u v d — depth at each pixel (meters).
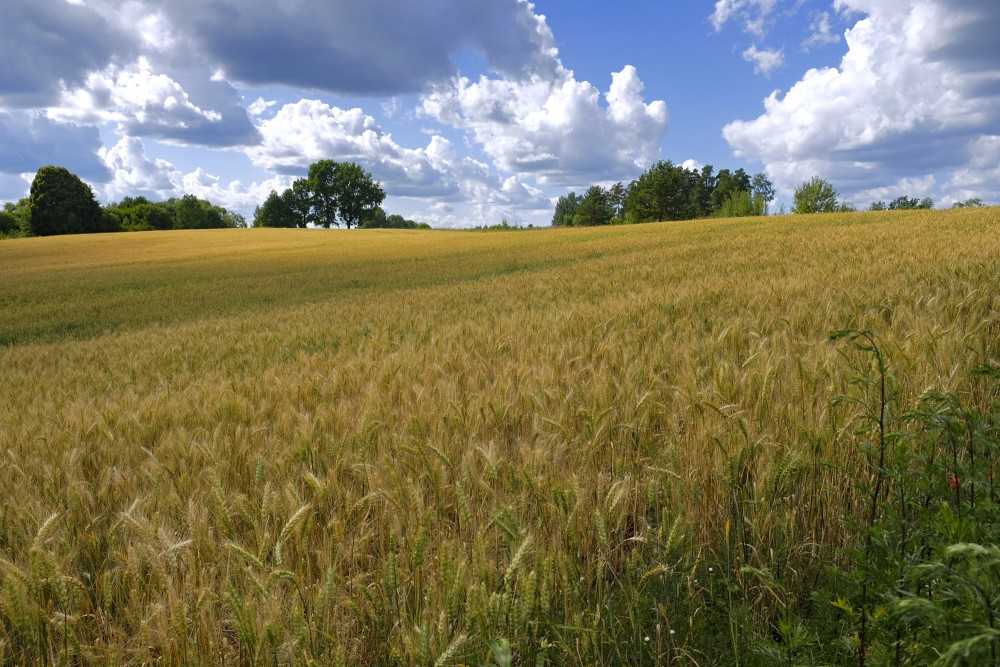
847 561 2.42
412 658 1.88
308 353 8.49
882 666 1.70
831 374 3.44
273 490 3.01
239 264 45.56
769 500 2.56
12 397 6.68
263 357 8.25
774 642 1.96
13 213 114.69
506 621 2.03
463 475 3.02
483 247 48.38
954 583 1.59
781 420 3.27
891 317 5.14
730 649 2.15
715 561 2.40
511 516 2.29
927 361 3.56
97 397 6.26
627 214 109.44
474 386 4.64
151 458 3.58
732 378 3.75
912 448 2.41
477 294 15.53
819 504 2.71
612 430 3.44
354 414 4.14
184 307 24.23
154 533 2.36
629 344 5.50
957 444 2.13
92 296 30.31
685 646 2.12
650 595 2.28
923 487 2.02
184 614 2.07
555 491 2.52
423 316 11.08
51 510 3.01
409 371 5.39
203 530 2.59
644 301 8.48
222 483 3.22
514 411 3.94
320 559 2.46
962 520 1.62
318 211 127.75
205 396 5.27
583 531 2.63
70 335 18.95
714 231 42.06
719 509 2.68
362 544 2.58
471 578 2.20
